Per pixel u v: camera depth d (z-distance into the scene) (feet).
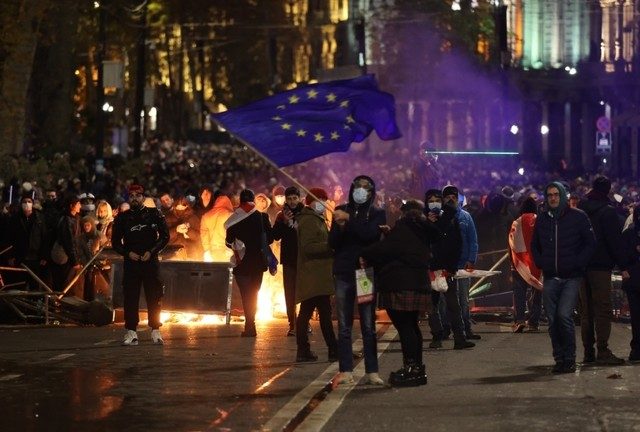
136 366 71.87
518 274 92.68
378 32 397.39
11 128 199.21
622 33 514.68
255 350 79.51
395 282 63.21
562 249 69.00
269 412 56.70
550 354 77.77
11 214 107.34
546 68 523.70
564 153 528.22
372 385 63.98
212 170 290.15
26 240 104.47
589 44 523.70
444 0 391.45
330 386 64.03
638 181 265.75
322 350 79.71
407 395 61.05
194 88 529.45
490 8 394.93
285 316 103.86
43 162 185.37
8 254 105.60
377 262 63.72
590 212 72.69
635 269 73.46
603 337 72.69
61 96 250.98
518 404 58.44
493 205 108.88
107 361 74.23
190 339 86.43
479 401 59.26
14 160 179.42
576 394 61.26
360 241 64.90
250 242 87.66
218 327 95.45
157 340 83.25
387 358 75.41
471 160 331.57
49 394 61.77
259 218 87.71
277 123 72.64
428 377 67.15
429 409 57.21
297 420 54.85
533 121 525.75
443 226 79.82
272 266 87.97
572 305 69.10
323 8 629.10
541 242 69.62
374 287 63.82
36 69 254.68
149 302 83.30
